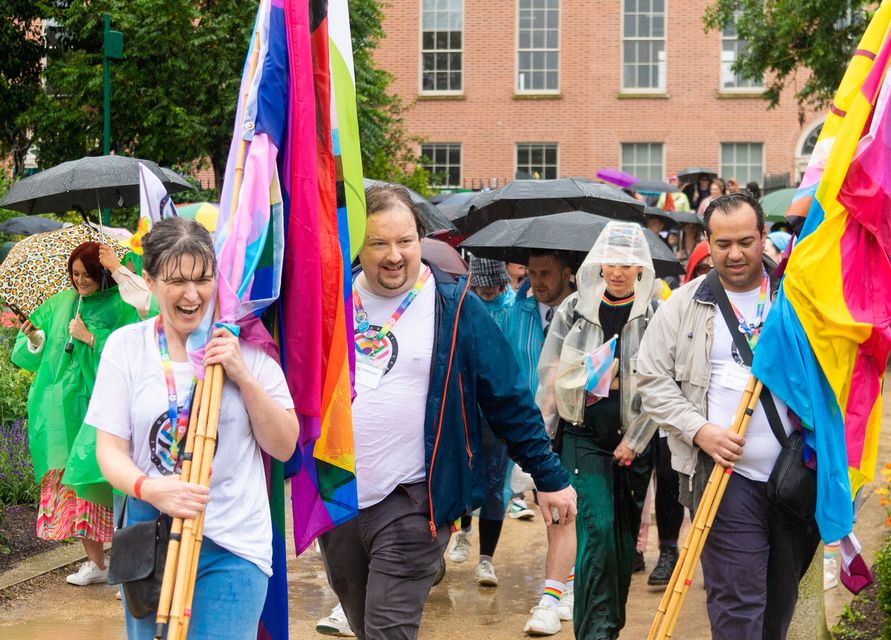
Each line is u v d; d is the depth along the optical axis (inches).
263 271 143.6
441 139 1291.8
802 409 172.2
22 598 261.6
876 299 176.2
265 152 144.0
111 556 131.9
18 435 348.5
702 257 300.5
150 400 134.8
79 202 329.1
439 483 169.0
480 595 273.1
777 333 174.1
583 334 226.7
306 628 245.6
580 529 218.5
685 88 1266.0
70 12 700.0
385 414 169.8
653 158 1278.3
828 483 171.9
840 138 175.9
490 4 1278.3
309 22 150.9
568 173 1282.0
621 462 219.1
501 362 174.9
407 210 173.8
